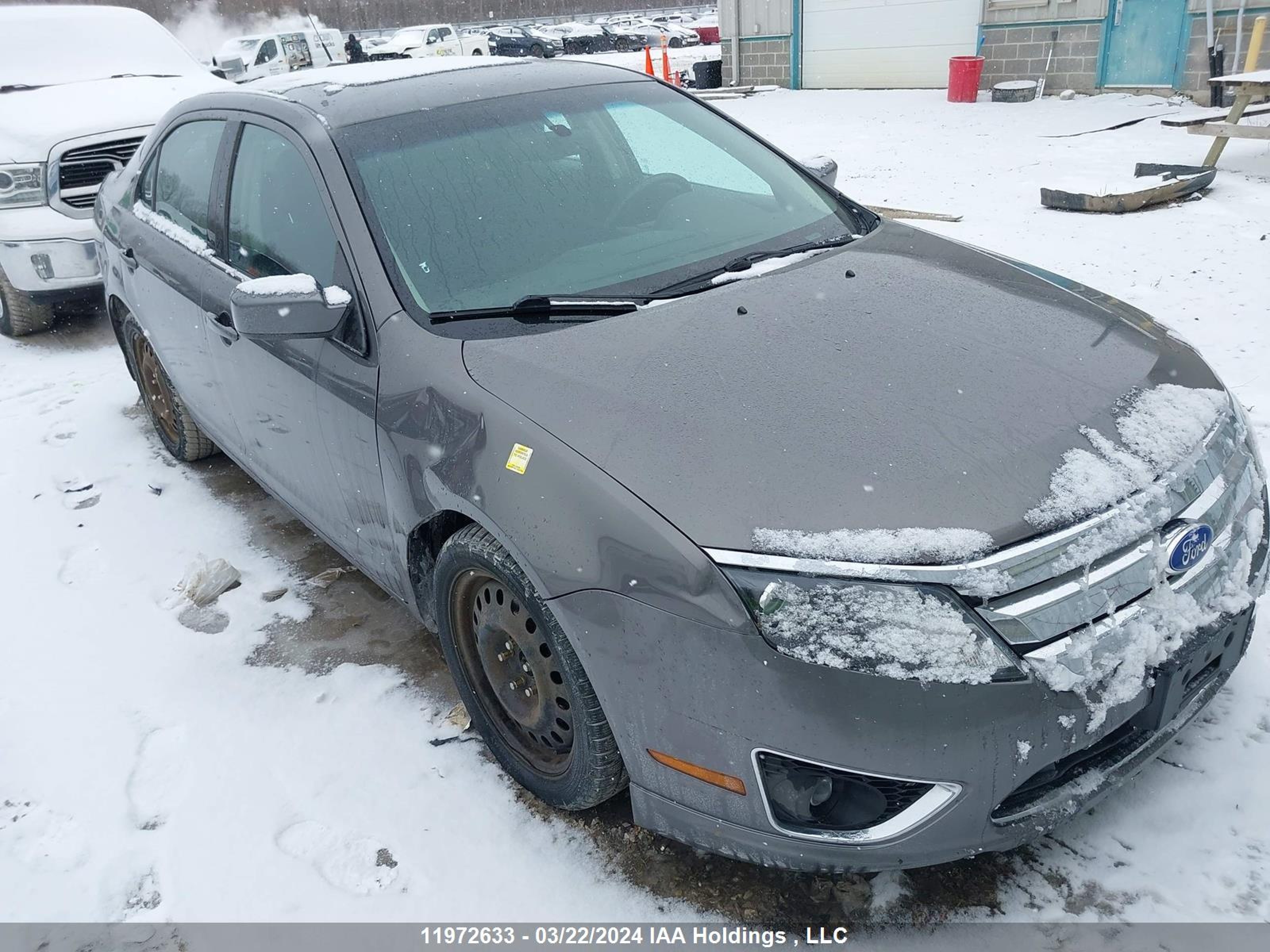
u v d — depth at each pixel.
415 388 2.25
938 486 1.75
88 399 5.18
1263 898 1.89
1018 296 2.45
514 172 2.76
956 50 13.45
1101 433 1.90
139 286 3.79
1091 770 1.82
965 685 1.62
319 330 2.36
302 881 2.15
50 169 5.71
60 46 7.13
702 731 1.76
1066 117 10.80
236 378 3.10
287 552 3.56
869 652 1.63
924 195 7.66
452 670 2.45
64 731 2.68
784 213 2.97
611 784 2.08
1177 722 1.92
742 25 15.98
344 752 2.53
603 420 1.97
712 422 1.93
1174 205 6.64
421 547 2.43
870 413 1.92
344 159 2.65
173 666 2.93
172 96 6.52
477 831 2.25
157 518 3.88
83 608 3.28
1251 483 2.08
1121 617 1.74
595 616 1.83
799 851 1.77
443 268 2.47
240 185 3.11
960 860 2.05
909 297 2.41
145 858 2.24
